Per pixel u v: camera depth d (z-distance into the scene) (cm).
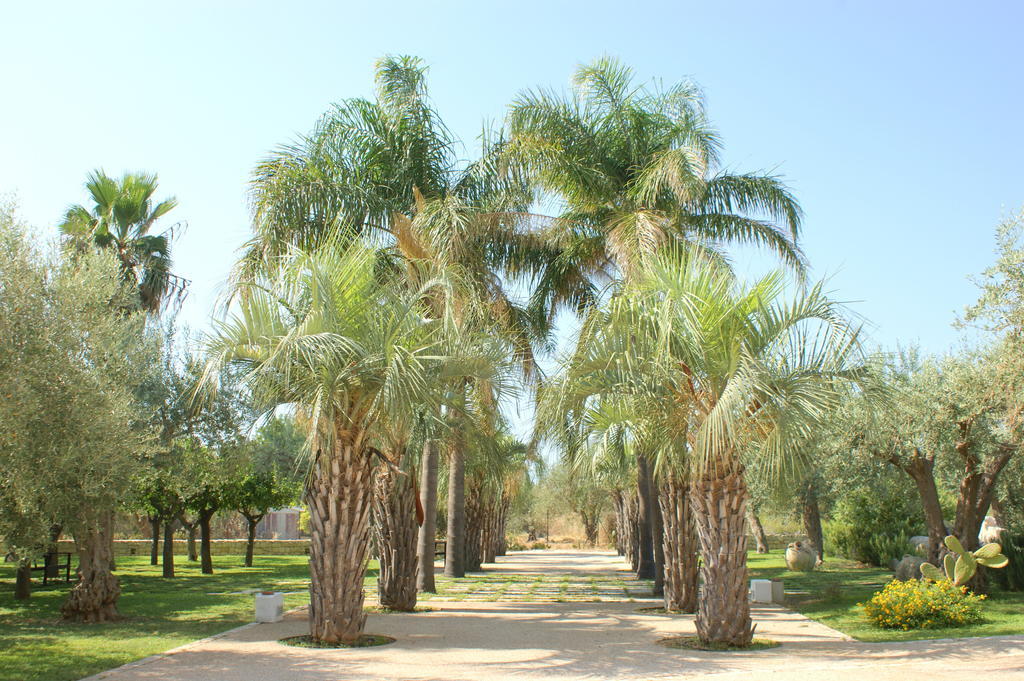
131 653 989
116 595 1366
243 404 1577
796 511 3241
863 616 1341
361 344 1016
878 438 1467
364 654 965
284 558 3819
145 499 2405
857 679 770
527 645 1040
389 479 1492
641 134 1823
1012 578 1720
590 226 1842
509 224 1750
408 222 1633
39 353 977
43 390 990
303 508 4525
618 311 1045
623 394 1088
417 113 1825
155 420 1527
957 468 1797
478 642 1068
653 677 805
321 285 1017
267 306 1045
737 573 1016
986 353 1515
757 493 2238
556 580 2405
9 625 1286
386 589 1478
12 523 1082
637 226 1541
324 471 1059
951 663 861
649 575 2392
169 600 1700
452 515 2456
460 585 2178
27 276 991
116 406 1122
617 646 1027
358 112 1798
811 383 974
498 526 4588
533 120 1791
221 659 933
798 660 902
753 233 1777
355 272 1066
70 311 1055
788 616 1380
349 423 1054
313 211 1612
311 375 1018
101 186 1975
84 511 1245
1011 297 1248
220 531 5306
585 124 1828
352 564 1053
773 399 952
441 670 855
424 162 1816
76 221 1928
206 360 1030
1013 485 1939
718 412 902
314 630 1052
